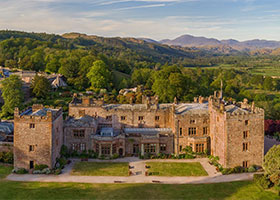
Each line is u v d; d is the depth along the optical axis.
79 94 137.00
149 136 76.81
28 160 66.25
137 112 83.69
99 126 83.50
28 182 60.22
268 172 60.91
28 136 65.75
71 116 83.19
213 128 76.00
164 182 61.81
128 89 152.25
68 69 162.00
